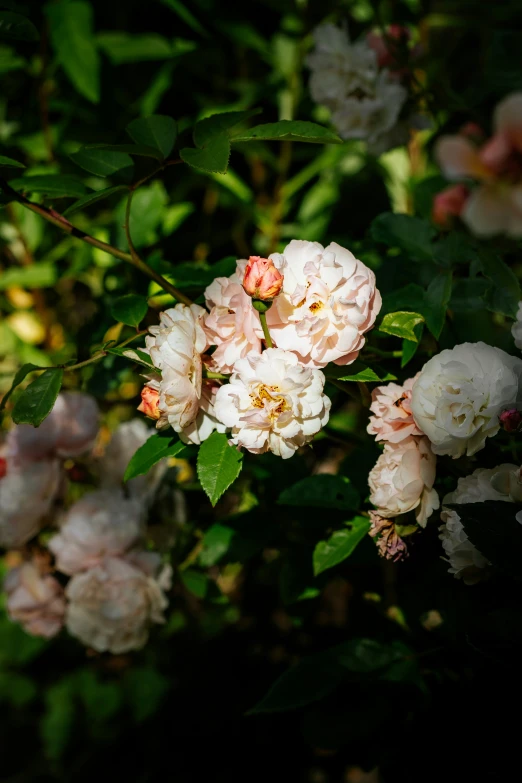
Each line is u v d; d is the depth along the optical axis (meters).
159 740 1.04
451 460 0.66
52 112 1.01
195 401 0.62
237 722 0.93
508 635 0.61
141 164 0.76
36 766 1.21
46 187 0.70
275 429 0.60
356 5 0.95
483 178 0.50
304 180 0.96
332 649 0.69
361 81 0.78
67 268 0.93
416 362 0.72
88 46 0.88
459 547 0.62
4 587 0.79
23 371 0.64
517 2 0.93
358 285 0.61
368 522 0.69
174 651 1.01
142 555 0.76
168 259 0.97
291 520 0.75
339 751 0.74
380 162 0.93
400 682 0.70
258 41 0.96
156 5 0.99
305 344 0.61
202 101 1.01
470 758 0.64
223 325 0.62
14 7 0.69
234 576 0.91
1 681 1.21
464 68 1.00
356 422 0.85
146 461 0.64
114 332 0.78
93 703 1.18
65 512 0.78
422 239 0.74
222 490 0.61
